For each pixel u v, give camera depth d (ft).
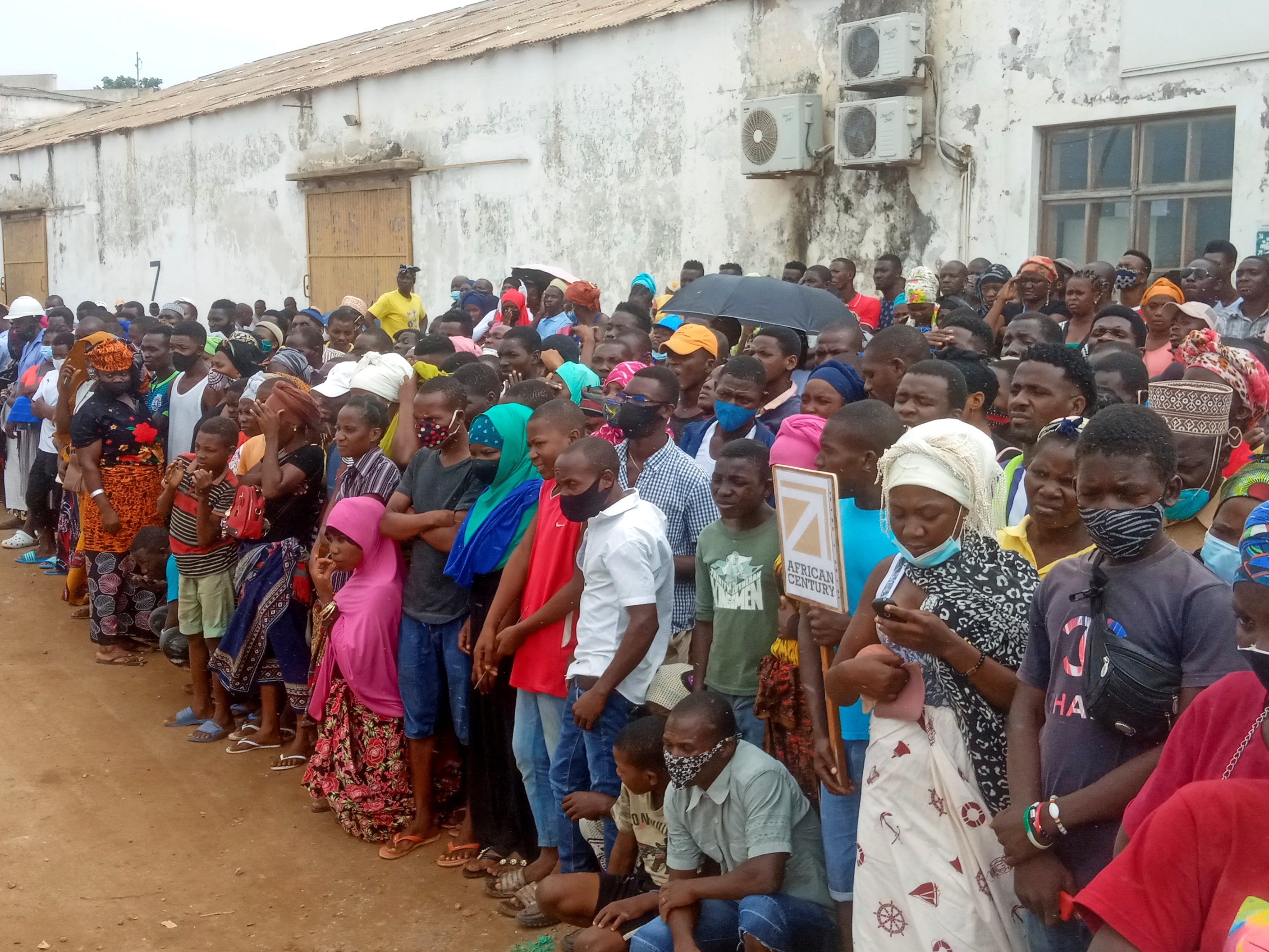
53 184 77.66
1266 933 5.78
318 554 17.75
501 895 14.92
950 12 30.17
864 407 10.81
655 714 13.15
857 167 32.12
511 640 14.21
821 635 10.37
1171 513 11.22
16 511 36.17
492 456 15.30
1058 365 11.74
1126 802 7.88
